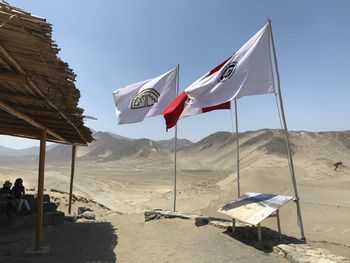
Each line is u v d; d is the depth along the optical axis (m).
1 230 11.14
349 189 35.56
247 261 7.56
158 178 54.22
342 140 94.94
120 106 14.01
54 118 8.19
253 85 9.57
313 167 56.50
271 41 9.70
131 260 7.99
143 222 13.48
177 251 8.60
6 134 11.38
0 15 3.83
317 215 22.44
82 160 131.12
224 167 80.94
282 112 9.52
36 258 8.02
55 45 4.60
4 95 6.17
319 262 6.78
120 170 69.94
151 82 13.83
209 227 11.00
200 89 10.25
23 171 60.50
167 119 11.24
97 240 10.12
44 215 12.48
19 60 4.75
